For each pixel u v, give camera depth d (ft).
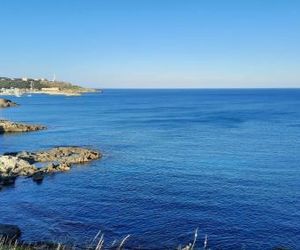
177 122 428.97
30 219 127.75
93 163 213.46
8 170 190.70
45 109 637.71
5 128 350.84
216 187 161.48
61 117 496.64
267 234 113.80
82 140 301.63
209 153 242.17
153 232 115.44
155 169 197.57
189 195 150.10
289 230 116.26
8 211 135.85
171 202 141.59
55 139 308.60
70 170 196.54
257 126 383.86
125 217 127.34
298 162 212.23
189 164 209.36
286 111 556.10
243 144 275.80
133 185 165.89
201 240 110.11
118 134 334.03
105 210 134.41
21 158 215.92
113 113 556.92
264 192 153.79
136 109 638.53
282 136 314.14
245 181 171.32
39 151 247.29
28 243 105.40
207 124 407.03
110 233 115.34
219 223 121.49
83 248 104.12
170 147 265.34
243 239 110.63
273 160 218.59
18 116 512.63
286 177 178.70
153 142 288.30
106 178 179.52
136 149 258.78
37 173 187.01
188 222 122.21
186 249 63.72
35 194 155.94
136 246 106.52
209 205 138.00
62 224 122.72
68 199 147.95
